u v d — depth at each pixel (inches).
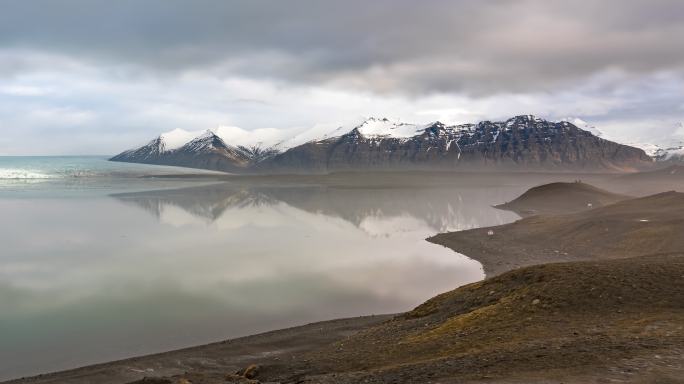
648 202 5590.6
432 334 1441.9
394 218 7869.1
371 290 3095.5
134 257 4372.5
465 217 7854.3
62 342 2178.9
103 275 3619.6
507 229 5310.0
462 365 955.3
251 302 2839.6
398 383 914.7
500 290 1695.4
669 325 1074.7
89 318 2544.3
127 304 2812.5
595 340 997.2
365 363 1284.4
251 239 5536.4
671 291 1331.2
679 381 703.1
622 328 1106.1
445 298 1883.6
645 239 3799.2
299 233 6097.4
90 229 6378.0
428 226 6791.3
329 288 3157.0
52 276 3582.7
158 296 2989.7
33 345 2142.0
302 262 4079.7
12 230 6166.3
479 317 1471.5
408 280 3358.8
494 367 899.4
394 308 2687.0
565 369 819.4
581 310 1332.4
